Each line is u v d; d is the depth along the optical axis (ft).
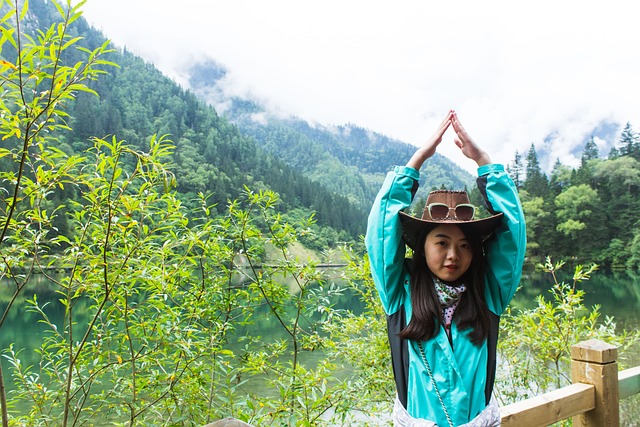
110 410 9.09
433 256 4.74
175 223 8.90
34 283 48.65
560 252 171.12
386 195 4.91
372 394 10.43
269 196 10.34
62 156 6.66
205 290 9.62
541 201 177.27
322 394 8.78
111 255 7.89
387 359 10.18
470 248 4.81
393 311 4.95
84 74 5.60
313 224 11.19
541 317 12.16
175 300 9.41
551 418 6.42
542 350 12.33
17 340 32.99
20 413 10.28
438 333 4.59
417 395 4.51
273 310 10.63
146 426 9.20
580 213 168.35
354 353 10.57
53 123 5.98
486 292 4.93
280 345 11.03
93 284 7.89
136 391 8.75
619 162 190.49
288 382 9.32
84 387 8.87
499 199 4.85
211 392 9.53
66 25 5.38
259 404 8.78
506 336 13.25
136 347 9.72
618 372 7.84
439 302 4.72
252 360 9.63
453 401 4.39
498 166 4.97
